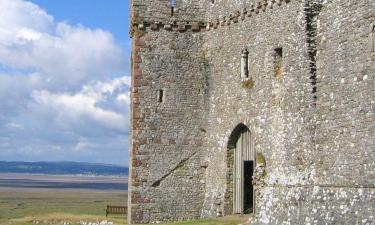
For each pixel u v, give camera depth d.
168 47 37.03
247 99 33.97
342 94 27.14
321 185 27.91
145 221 35.97
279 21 31.59
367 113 25.56
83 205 76.44
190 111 36.97
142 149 36.22
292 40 30.36
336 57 27.72
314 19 29.34
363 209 25.23
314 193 28.19
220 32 36.41
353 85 26.48
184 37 37.31
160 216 36.16
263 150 32.38
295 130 29.78
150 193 36.12
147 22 36.84
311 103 28.84
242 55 34.56
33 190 136.25
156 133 36.47
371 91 25.42
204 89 37.16
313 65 29.05
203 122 37.00
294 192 29.44
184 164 36.66
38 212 61.34
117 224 38.38
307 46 29.17
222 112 35.94
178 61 37.09
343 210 26.30
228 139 35.34
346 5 27.27
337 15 27.84
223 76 36.03
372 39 25.52
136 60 36.62
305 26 29.31
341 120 27.09
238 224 31.69
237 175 35.28
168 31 37.16
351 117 26.48
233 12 35.41
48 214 55.09
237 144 35.44
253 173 33.84
